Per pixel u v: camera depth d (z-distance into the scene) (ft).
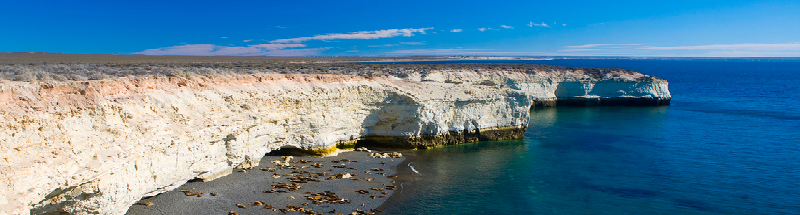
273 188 88.48
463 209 83.97
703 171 108.78
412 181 99.40
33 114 55.01
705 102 265.54
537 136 154.71
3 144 49.80
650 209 84.99
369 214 79.00
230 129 88.22
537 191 94.58
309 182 94.38
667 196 91.86
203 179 87.35
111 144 61.05
